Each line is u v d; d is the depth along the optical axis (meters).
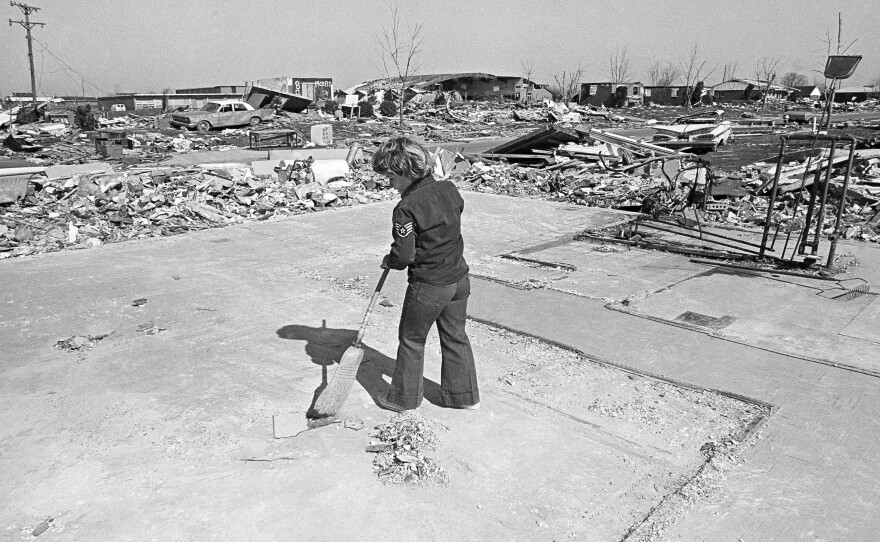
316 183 12.65
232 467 3.25
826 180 6.83
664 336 5.10
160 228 9.09
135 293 6.09
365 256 7.72
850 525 2.84
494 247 8.30
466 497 3.03
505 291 6.30
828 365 4.54
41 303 5.77
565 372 4.45
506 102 56.59
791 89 74.81
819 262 7.20
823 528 2.82
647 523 2.84
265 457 3.34
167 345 4.84
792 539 2.75
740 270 7.07
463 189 13.61
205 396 4.02
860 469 3.27
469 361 3.79
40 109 33.59
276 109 40.78
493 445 3.48
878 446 3.49
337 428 3.64
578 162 16.12
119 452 3.38
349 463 3.30
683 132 25.80
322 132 22.59
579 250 8.11
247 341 4.93
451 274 3.50
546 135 17.47
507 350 4.84
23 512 2.88
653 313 5.64
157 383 4.20
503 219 10.20
